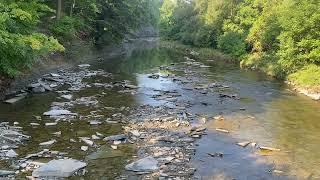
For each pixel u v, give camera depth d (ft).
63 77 93.81
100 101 73.61
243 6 167.73
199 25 216.95
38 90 77.05
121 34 173.17
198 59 158.20
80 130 55.42
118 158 46.03
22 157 44.57
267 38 134.21
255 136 56.54
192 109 71.36
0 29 61.52
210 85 95.14
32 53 72.90
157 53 184.14
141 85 92.17
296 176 43.11
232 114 68.54
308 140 55.21
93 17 152.76
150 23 361.30
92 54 140.05
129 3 178.81
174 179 41.04
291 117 67.15
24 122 57.41
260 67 124.98
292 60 106.42
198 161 46.44
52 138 51.42
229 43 162.50
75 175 40.98
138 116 64.54
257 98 82.12
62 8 138.00
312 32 102.63
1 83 72.69
